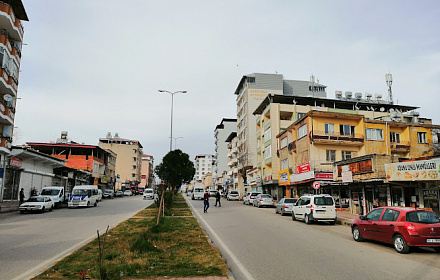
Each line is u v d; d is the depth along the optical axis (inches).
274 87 2576.3
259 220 785.6
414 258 356.8
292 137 1544.0
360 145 1352.1
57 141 2470.5
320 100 1950.1
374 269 300.8
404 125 1434.5
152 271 263.9
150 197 2246.6
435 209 717.3
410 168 714.8
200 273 259.4
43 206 977.5
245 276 273.3
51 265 297.0
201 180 6752.0
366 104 2060.8
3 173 1171.3
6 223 687.7
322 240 483.8
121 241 406.0
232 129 4192.9
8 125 1233.4
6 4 1110.4
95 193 1348.4
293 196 1552.7
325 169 1252.5
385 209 441.4
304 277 270.2
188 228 559.5
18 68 1279.5
